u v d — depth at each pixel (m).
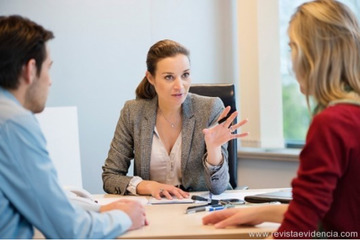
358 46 1.03
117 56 3.16
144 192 1.79
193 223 1.28
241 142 3.16
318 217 0.97
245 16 3.05
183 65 1.87
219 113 2.00
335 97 1.01
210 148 1.76
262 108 3.04
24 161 1.09
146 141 1.97
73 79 3.13
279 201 1.47
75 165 1.90
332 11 1.04
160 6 3.18
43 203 1.10
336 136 0.96
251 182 3.15
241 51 3.09
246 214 1.22
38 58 1.16
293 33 1.07
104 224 1.17
